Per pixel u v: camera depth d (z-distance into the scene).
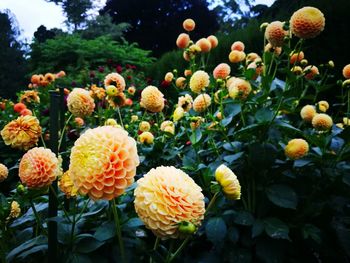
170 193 0.37
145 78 3.43
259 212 0.67
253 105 0.76
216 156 0.84
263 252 0.64
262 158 0.65
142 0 9.37
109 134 0.41
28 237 0.61
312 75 0.98
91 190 0.39
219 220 0.61
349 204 0.74
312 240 0.70
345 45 1.80
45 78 2.07
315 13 0.67
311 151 0.79
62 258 0.52
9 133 0.60
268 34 0.77
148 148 0.90
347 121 0.91
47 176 0.49
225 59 2.47
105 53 4.46
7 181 1.34
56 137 0.57
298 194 0.74
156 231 0.37
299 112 0.92
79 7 9.20
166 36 9.51
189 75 1.14
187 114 0.84
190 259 0.67
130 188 0.55
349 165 0.77
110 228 0.51
